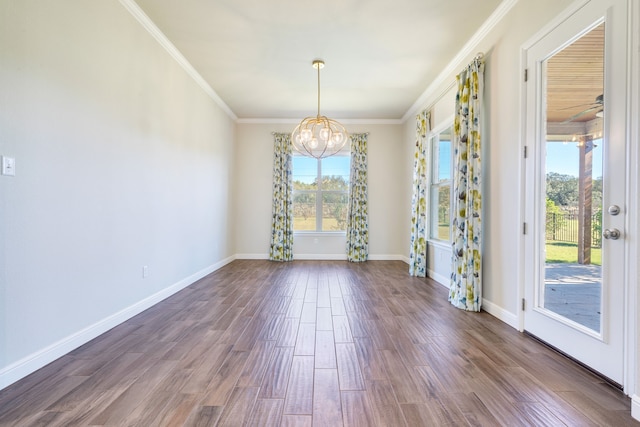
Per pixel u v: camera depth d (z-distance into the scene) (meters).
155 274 3.37
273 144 6.43
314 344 2.38
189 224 4.21
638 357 1.54
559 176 2.23
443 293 3.89
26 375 1.89
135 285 3.01
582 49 2.02
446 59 3.82
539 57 2.39
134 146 2.95
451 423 1.50
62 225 2.15
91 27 2.39
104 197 2.56
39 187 1.98
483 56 3.19
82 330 2.34
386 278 4.75
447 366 2.04
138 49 2.99
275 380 1.87
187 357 2.16
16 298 1.84
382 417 1.54
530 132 2.50
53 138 2.07
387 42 3.44
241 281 4.50
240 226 6.44
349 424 1.49
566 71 2.16
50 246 2.06
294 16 2.99
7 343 1.79
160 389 1.77
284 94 4.99
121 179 2.77
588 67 1.97
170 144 3.64
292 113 6.04
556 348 2.25
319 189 6.53
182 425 1.47
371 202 6.45
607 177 1.83
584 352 2.01
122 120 2.77
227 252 5.90
